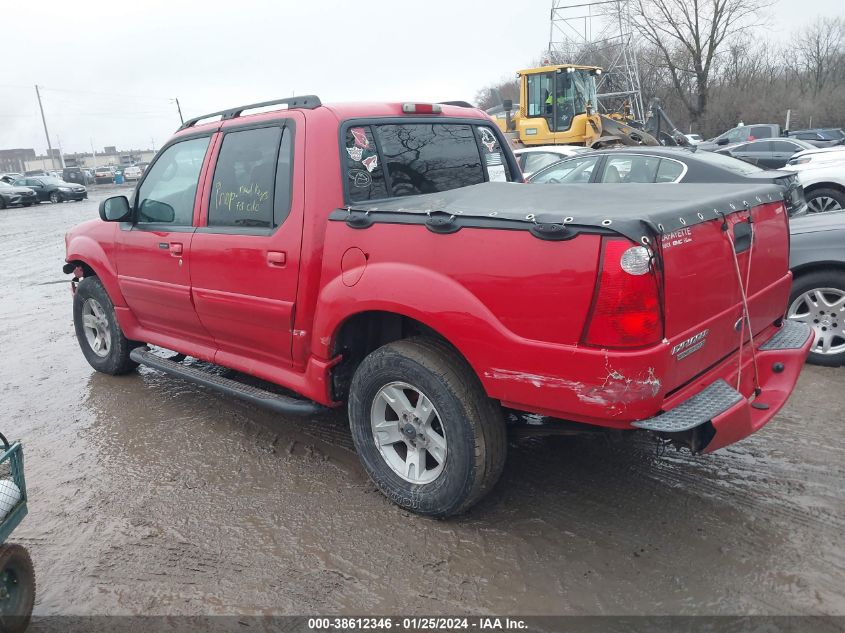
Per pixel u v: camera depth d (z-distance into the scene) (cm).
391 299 310
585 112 1597
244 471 388
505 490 354
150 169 461
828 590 269
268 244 364
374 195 366
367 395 336
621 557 296
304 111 360
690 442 273
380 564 299
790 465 366
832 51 5025
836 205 962
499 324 279
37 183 3209
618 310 248
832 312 492
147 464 400
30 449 427
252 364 410
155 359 480
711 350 292
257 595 282
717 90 4350
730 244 296
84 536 328
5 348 667
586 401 262
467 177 424
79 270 543
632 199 306
